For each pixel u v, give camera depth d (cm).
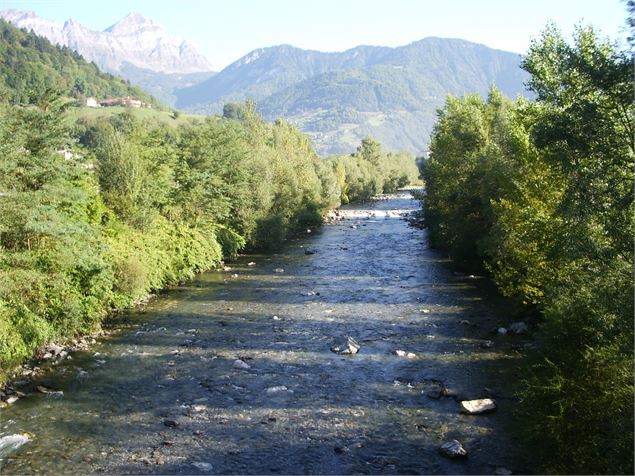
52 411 1577
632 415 1105
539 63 2284
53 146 2252
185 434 1442
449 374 1862
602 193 1303
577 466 1167
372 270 3941
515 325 2359
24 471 1244
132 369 1933
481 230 3719
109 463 1289
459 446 1333
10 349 1862
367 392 1728
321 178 8056
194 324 2533
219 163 4500
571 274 1641
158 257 3206
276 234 5059
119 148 3253
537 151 2303
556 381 1323
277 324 2531
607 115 1371
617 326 1200
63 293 2233
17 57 16125
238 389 1755
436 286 3344
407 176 17362
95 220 2877
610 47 1583
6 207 1964
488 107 4800
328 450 1359
